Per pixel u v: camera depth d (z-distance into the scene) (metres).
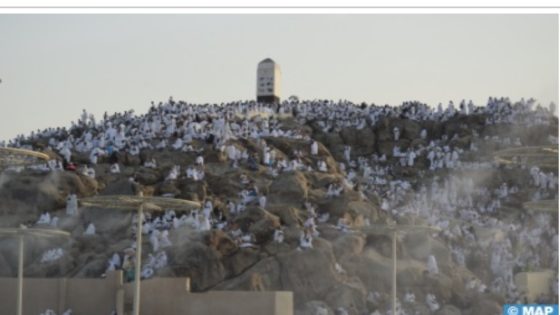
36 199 196.12
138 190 194.75
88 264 179.62
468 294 181.88
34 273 180.12
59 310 169.88
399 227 164.88
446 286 181.00
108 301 169.88
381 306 174.88
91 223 191.12
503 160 179.88
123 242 185.25
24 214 194.62
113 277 170.62
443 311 176.00
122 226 190.62
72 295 170.38
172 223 187.50
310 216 192.75
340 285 174.62
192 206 156.88
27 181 198.75
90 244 186.38
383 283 179.88
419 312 175.00
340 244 183.25
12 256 185.25
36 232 157.38
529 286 185.62
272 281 173.88
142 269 173.50
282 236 181.88
